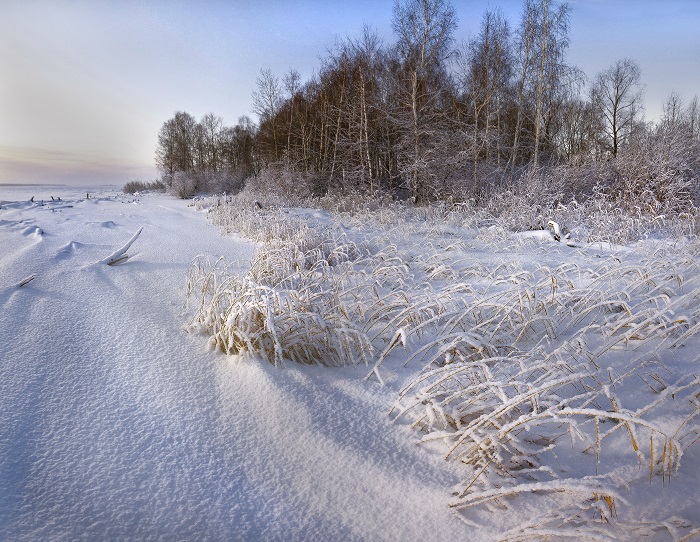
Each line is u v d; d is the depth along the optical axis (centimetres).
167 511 197
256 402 289
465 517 197
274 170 2483
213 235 1031
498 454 218
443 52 1919
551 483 185
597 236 953
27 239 818
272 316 334
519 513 197
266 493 214
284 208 1688
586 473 219
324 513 203
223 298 438
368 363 351
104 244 805
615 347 356
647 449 229
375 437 257
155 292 519
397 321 411
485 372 258
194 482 217
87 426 253
